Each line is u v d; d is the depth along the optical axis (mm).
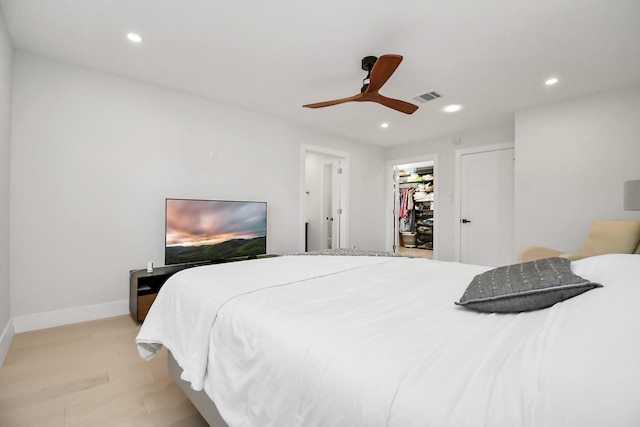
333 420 646
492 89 2988
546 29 2031
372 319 920
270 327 911
